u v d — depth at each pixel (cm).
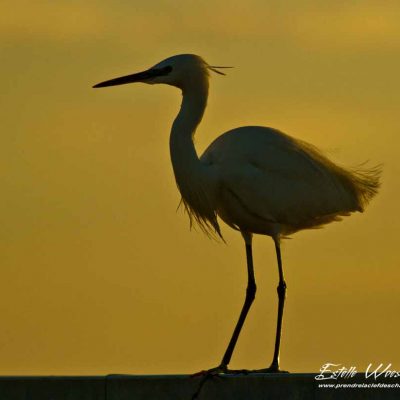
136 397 1212
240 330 1466
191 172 1454
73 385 1215
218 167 1490
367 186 1595
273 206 1502
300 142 1563
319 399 1210
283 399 1210
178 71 1452
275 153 1514
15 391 1217
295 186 1513
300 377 1213
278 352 1410
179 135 1451
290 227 1558
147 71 1463
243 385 1214
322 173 1541
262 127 1545
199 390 1208
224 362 1437
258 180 1491
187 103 1459
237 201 1508
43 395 1216
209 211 1496
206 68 1466
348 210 1577
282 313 1455
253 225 1536
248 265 1534
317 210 1538
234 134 1525
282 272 1506
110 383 1213
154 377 1215
